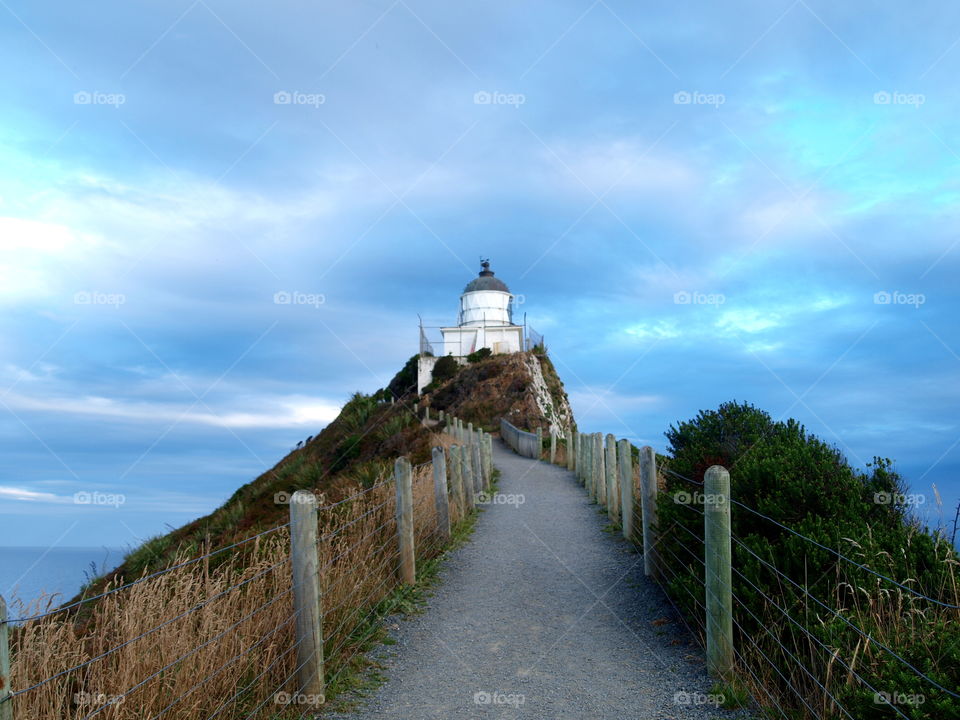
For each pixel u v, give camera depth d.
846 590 5.14
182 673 4.38
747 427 10.80
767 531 6.23
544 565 9.61
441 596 8.15
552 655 6.18
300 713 4.90
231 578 5.75
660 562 8.34
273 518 16.98
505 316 64.62
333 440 32.31
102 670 4.30
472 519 13.07
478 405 44.31
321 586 6.25
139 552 10.20
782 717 4.62
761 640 5.38
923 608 4.80
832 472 6.59
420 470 14.17
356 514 8.87
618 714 4.91
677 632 6.70
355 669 5.73
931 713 3.61
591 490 15.89
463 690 5.38
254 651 5.06
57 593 4.33
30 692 3.85
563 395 53.62
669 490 8.65
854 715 3.95
